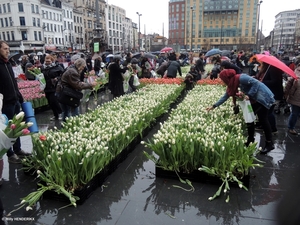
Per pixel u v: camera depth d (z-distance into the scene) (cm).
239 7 10031
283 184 383
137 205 334
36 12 6216
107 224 298
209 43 10506
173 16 10981
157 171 405
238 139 402
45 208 327
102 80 1255
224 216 311
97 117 571
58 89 589
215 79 1133
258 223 298
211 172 366
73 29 7606
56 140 410
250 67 1451
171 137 397
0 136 288
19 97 481
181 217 310
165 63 1353
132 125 500
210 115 568
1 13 6134
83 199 338
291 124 604
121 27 10950
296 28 10750
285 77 930
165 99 776
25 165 421
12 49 6034
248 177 367
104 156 380
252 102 477
